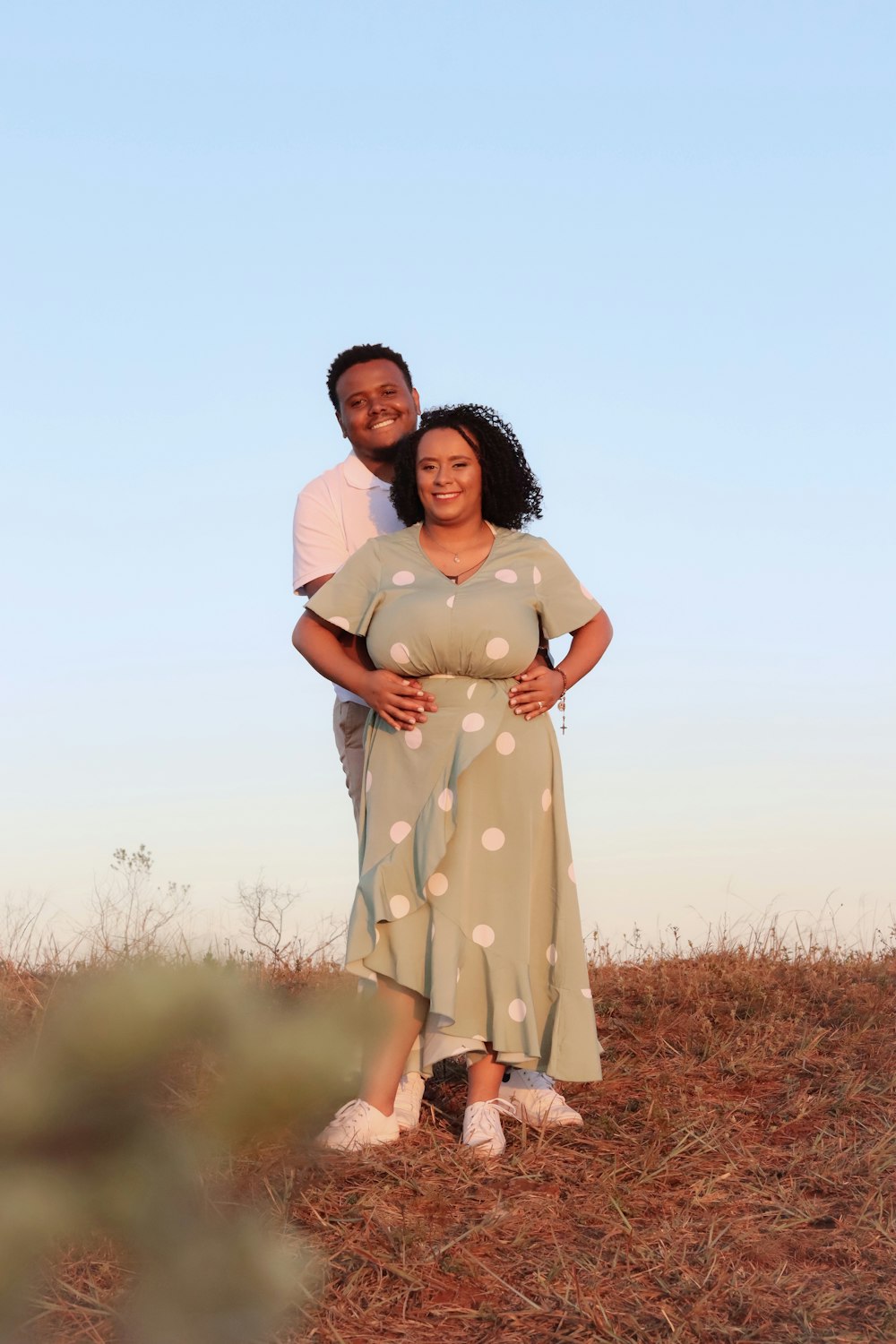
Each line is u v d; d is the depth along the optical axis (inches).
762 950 265.9
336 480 191.5
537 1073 163.3
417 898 148.6
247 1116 38.8
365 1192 131.4
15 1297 39.3
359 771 187.8
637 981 235.0
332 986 42.8
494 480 160.9
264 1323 41.5
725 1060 186.4
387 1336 105.7
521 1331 107.9
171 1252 40.1
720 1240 127.0
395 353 194.9
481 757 151.3
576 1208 133.2
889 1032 204.1
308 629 160.7
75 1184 38.4
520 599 153.8
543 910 155.1
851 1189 139.9
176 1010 37.9
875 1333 108.2
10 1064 37.4
